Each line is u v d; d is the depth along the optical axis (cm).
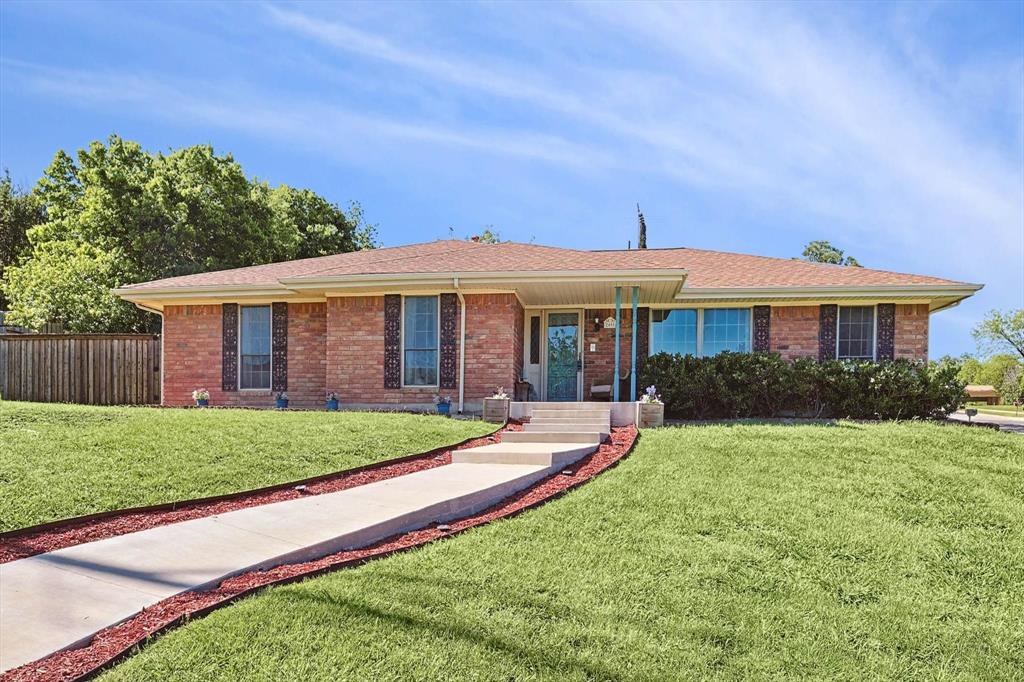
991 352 3800
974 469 849
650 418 1247
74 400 1767
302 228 3919
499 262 1516
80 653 364
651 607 468
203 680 346
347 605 437
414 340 1526
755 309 1608
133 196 2877
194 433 950
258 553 527
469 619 429
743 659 410
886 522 659
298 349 1658
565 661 389
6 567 498
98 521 623
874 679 396
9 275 2936
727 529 632
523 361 1672
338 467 862
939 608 491
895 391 1395
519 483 799
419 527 648
